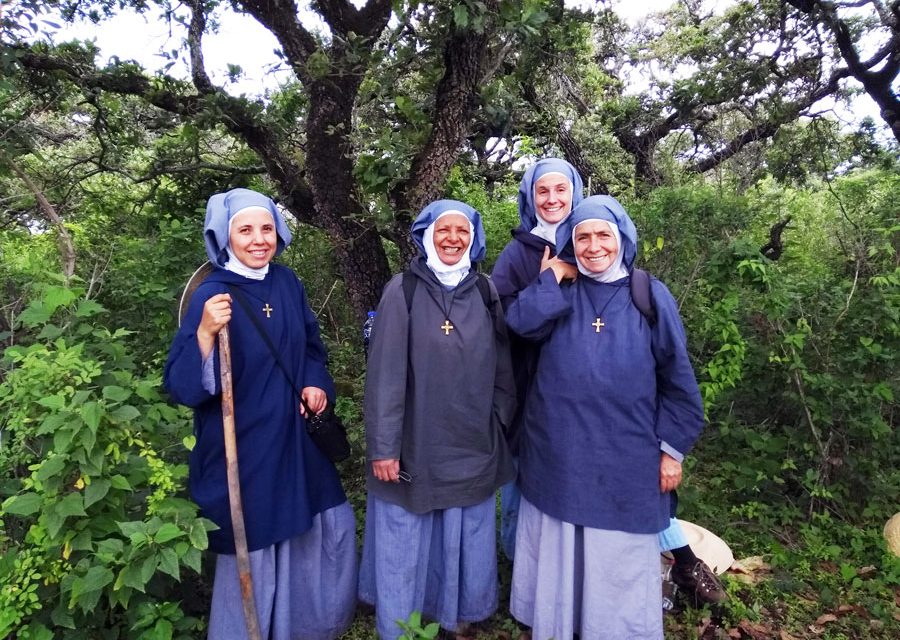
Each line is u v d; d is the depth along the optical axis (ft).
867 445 11.53
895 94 23.68
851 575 9.45
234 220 7.07
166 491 6.70
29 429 6.25
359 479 12.59
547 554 7.53
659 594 7.40
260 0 15.14
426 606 8.23
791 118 25.38
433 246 7.48
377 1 15.89
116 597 6.22
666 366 7.14
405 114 13.55
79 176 21.12
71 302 7.61
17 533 7.06
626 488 7.09
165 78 17.75
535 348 8.02
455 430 7.44
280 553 7.45
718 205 13.48
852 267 12.99
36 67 16.66
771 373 12.07
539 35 11.86
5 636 6.16
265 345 7.18
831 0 22.06
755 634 8.43
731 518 11.48
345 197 16.30
